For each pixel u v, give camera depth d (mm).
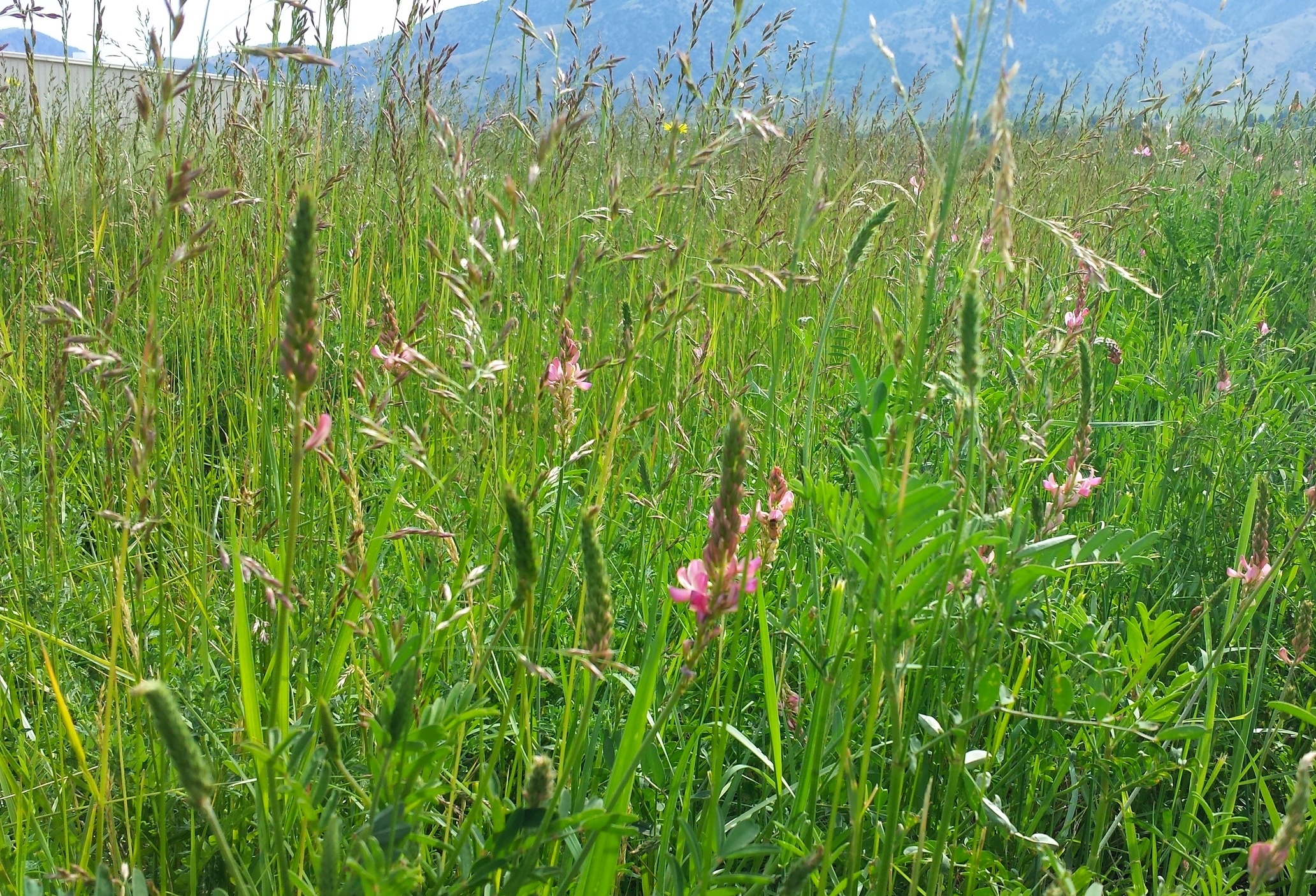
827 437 3086
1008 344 3578
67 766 2145
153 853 2031
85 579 2842
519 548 1385
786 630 2209
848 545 1792
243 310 3105
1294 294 5625
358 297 3596
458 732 1693
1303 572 2752
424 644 1615
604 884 1612
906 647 1664
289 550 1420
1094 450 3598
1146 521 3305
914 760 1785
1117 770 2248
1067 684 1896
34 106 3404
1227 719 2357
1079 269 3834
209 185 3607
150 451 1640
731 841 1677
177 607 2514
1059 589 2588
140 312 3361
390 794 1502
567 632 2619
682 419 3271
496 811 1541
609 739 1967
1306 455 3803
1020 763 2266
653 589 2643
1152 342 5047
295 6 2834
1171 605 3084
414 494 2854
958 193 3904
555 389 2156
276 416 3293
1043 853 1756
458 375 2498
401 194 3596
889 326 4137
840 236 4430
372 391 2926
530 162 2926
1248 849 2078
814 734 1873
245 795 2064
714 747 1777
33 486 2957
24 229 3709
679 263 2121
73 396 3170
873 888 1896
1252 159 7523
